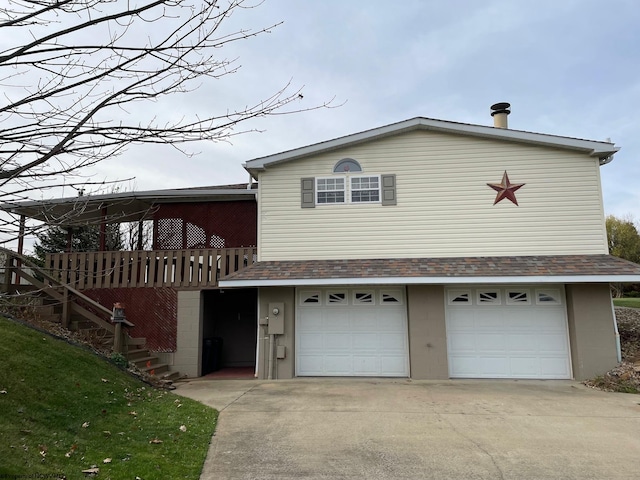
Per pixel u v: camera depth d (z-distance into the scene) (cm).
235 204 1422
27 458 443
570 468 519
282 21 348
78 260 1245
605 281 1033
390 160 1237
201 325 1222
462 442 606
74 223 336
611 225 4194
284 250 1230
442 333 1118
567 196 1173
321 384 1041
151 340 1205
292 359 1147
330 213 1234
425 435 637
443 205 1205
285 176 1262
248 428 669
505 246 1172
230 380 1122
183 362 1191
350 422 703
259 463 532
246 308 1437
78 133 299
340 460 543
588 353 1071
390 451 573
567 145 1166
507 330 1137
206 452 564
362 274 1095
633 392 936
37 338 815
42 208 346
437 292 1134
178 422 665
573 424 694
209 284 1220
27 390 618
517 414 754
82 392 688
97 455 500
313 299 1191
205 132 332
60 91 302
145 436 589
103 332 1149
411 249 1196
